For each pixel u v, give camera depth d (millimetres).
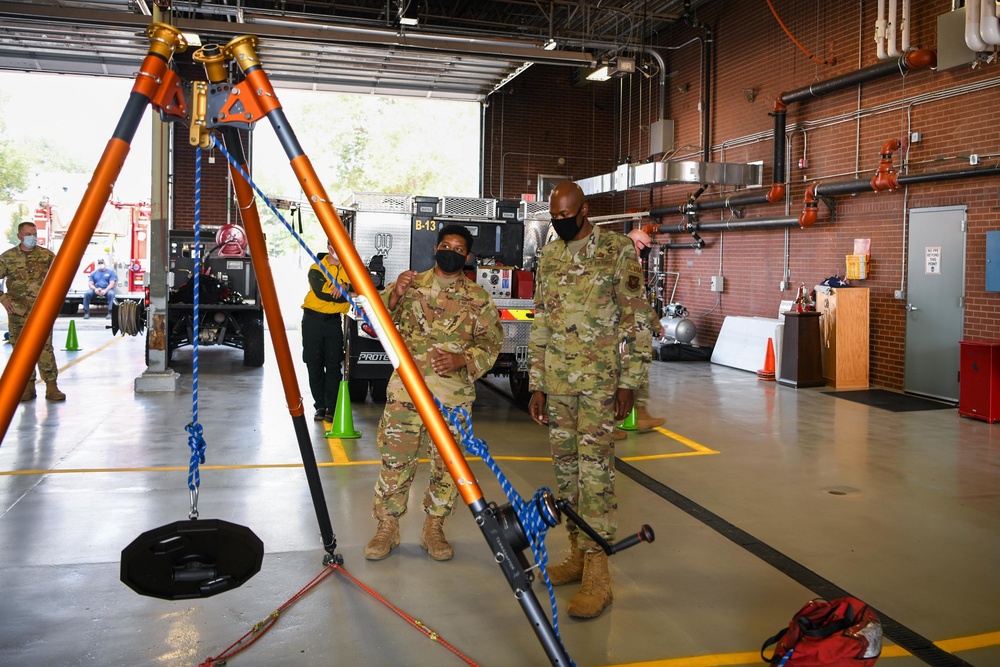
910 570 4035
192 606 3445
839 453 6691
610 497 3467
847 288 10383
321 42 11352
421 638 3189
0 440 1808
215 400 8719
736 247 13539
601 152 17766
